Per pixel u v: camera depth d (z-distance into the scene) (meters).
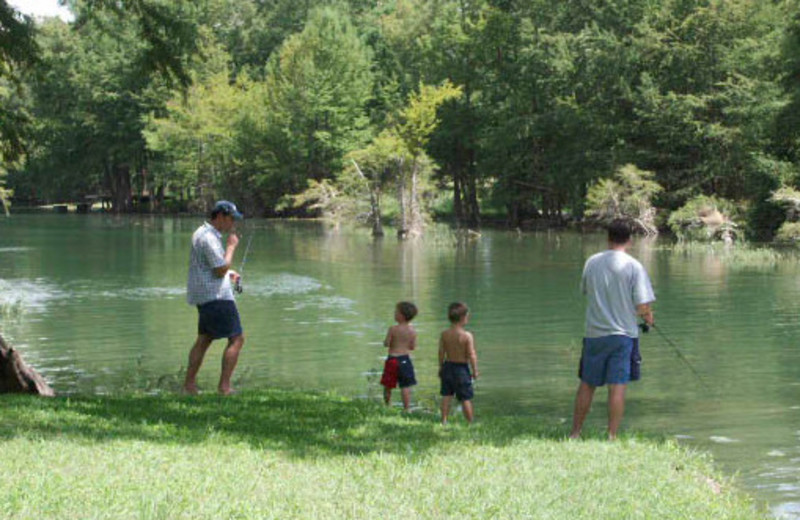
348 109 80.75
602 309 8.84
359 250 43.59
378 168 57.31
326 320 20.86
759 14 57.50
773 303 23.53
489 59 68.94
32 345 17.62
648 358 15.96
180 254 40.78
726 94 56.03
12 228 64.31
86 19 15.28
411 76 80.75
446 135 70.38
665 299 24.52
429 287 27.61
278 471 6.91
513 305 23.38
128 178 101.19
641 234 56.59
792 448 9.74
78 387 13.48
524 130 63.28
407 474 7.00
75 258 38.56
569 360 15.81
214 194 87.69
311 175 82.00
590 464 7.70
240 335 11.16
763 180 50.28
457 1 77.19
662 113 56.66
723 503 7.07
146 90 85.69
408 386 11.35
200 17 88.81
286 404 10.55
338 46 81.94
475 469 7.29
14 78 15.81
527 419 10.66
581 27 66.06
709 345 17.31
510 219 69.75
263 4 108.69
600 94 61.41
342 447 8.07
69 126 88.56
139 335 18.86
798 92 45.81
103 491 5.94
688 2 58.47
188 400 10.46
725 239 48.09
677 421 11.19
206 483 6.34
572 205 64.50
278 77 83.56
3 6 14.62
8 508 5.44
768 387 13.38
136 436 7.95
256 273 32.03
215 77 87.19
